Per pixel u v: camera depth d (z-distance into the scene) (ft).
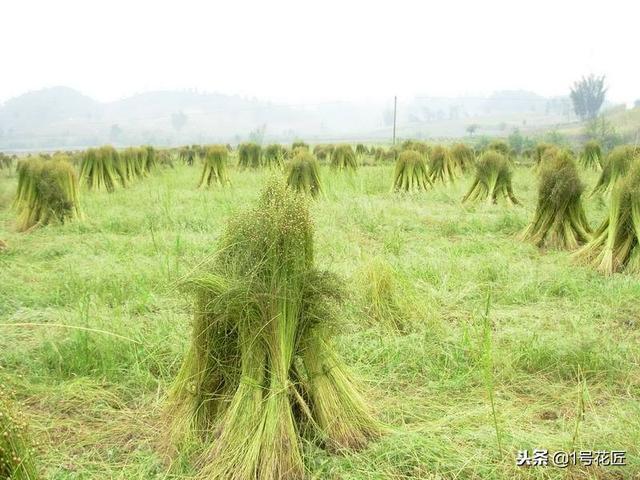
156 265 22.00
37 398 13.06
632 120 216.13
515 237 29.58
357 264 22.20
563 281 20.75
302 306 10.71
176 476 10.12
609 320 17.65
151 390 13.60
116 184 51.55
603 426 11.62
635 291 19.66
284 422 10.06
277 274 10.18
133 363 14.39
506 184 39.83
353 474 10.21
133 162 62.59
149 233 29.55
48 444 11.18
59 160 35.22
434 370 14.26
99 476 10.29
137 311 18.24
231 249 10.86
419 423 11.95
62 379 13.83
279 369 10.21
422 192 44.86
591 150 66.80
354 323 16.72
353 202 36.55
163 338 15.46
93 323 16.28
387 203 38.22
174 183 55.93
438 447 10.80
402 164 46.44
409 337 15.97
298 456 10.04
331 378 11.19
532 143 156.04
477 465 10.41
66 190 33.65
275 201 10.57
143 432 11.71
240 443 9.87
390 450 10.72
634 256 22.91
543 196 28.12
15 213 37.99
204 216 33.37
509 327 16.92
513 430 11.51
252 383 10.18
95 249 26.55
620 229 23.36
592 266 23.27
